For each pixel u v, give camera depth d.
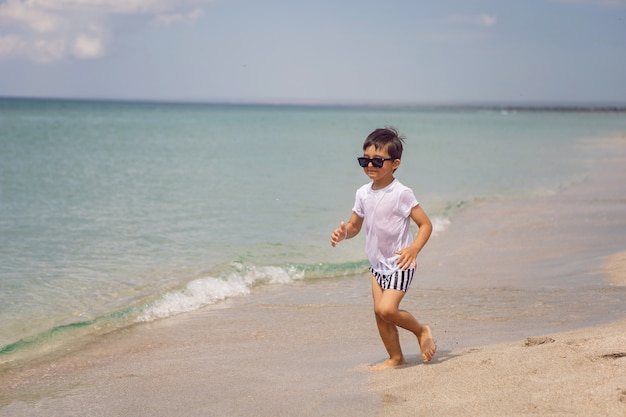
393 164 4.29
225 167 20.17
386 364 4.38
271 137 39.22
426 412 3.38
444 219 11.91
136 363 4.91
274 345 5.29
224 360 4.89
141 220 10.91
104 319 6.02
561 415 3.09
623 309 5.93
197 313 6.41
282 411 3.70
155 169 19.16
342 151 27.92
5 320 5.92
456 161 24.33
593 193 15.76
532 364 3.80
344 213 12.06
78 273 7.57
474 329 5.54
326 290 7.33
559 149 31.75
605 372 3.54
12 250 8.55
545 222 11.52
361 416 3.47
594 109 186.12
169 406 3.96
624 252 8.52
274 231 10.30
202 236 9.75
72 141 31.28
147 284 7.19
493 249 9.41
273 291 7.29
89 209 11.92
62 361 4.99
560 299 6.51
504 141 38.00
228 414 3.75
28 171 17.89
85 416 3.88
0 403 4.11
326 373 4.40
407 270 4.27
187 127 50.91
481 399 3.42
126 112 101.12
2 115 69.25
